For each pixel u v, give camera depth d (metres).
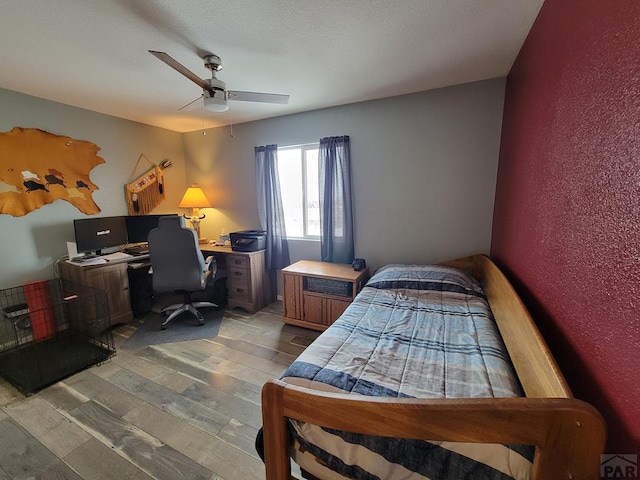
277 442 0.99
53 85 2.36
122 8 1.40
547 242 1.28
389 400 0.82
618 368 0.74
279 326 2.96
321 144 3.03
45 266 2.75
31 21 1.49
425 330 1.64
